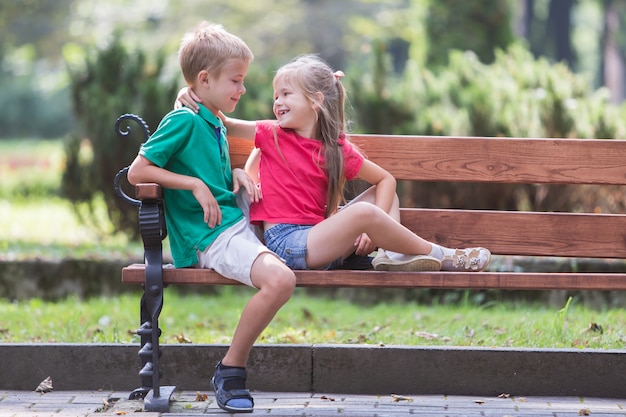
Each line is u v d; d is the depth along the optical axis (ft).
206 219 23.67
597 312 40.98
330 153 24.91
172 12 174.40
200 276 23.63
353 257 25.64
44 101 213.05
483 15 100.07
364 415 23.22
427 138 27.58
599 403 25.02
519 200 47.85
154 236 23.43
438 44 99.81
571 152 27.45
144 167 23.75
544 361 25.88
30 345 26.63
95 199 58.18
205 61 24.76
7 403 24.86
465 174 27.58
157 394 23.73
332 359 26.35
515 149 27.53
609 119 48.42
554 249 27.25
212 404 24.52
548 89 48.73
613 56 234.58
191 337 33.68
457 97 54.03
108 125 55.11
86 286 47.06
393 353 26.21
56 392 26.27
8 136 212.43
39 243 55.83
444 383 26.11
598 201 47.26
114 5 176.76
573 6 217.56
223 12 177.47
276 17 180.65
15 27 180.96
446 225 27.35
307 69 25.07
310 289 47.26
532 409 24.14
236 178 25.30
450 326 35.19
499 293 44.27
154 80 56.08
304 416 23.03
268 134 25.20
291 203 24.64
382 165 27.58
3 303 45.78
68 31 179.73
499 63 56.03
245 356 23.24
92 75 58.49
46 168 122.42
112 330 35.04
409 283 23.11
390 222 23.62
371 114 53.42
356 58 182.80
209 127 24.95
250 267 22.88
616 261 42.68
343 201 28.37
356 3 187.93
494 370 25.96
